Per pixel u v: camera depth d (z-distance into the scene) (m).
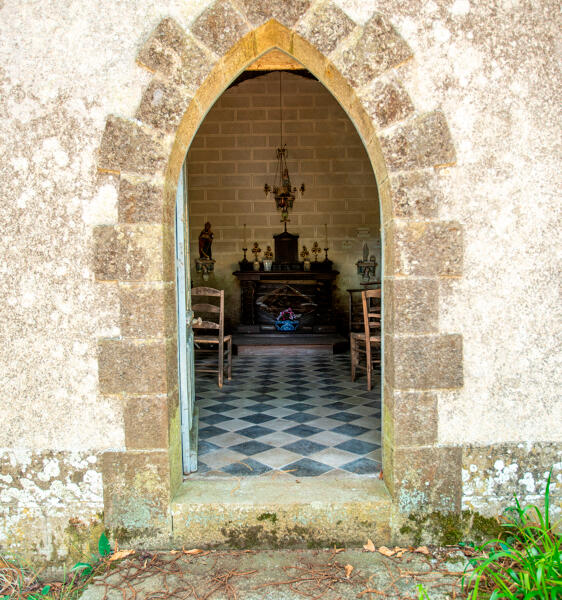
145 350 2.34
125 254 2.32
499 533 2.40
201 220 9.05
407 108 2.31
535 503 2.41
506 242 2.37
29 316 2.34
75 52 2.29
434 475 2.40
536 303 2.39
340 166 9.01
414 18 2.31
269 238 9.05
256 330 8.27
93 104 2.30
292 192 8.93
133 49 2.29
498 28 2.32
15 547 2.39
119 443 2.37
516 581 2.01
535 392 2.40
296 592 2.08
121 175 2.30
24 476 2.37
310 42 2.32
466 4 2.31
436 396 2.38
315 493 2.48
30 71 2.29
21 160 2.31
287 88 8.95
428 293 2.36
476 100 2.33
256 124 8.98
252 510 2.39
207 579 2.18
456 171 2.34
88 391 2.36
